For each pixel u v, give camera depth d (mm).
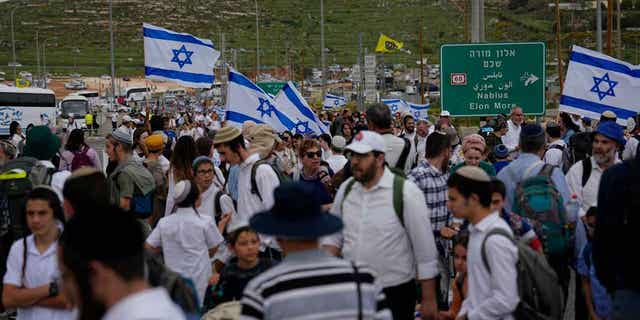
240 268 6293
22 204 7070
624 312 5156
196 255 7070
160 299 2955
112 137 8688
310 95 79250
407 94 69250
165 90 125438
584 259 6648
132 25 176125
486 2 122375
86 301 3037
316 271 3893
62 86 128375
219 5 183875
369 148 5699
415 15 147250
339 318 3832
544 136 7250
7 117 53938
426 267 5816
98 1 187875
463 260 6242
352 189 5969
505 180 7277
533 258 5266
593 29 84750
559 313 5340
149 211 8609
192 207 7125
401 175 6230
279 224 3883
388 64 105438
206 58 14000
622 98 13219
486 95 20609
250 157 7562
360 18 155875
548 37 90750
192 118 50250
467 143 8383
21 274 5566
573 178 7930
